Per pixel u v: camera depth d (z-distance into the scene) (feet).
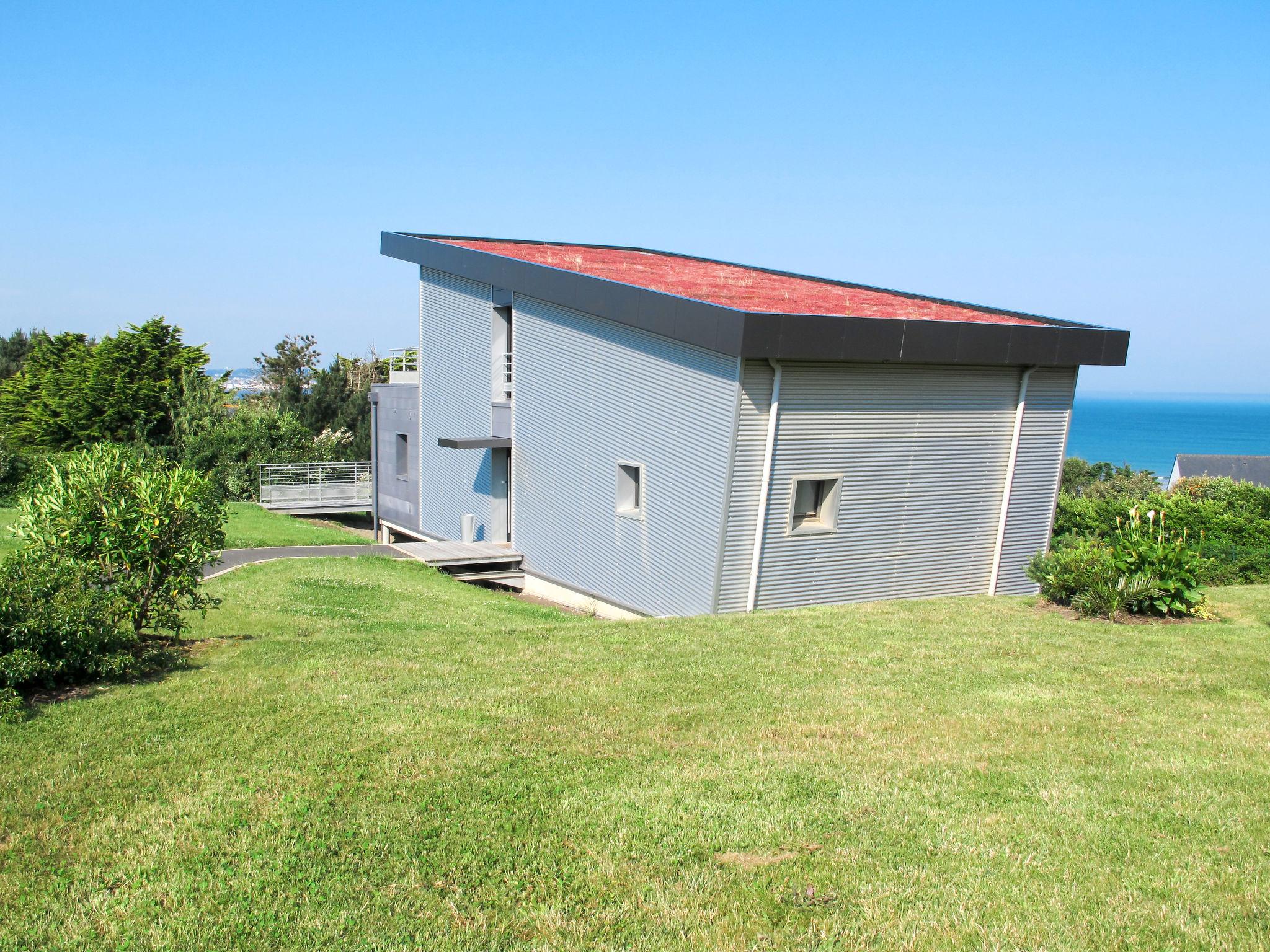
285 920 14.96
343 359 177.88
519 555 65.46
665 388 49.06
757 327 41.93
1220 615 40.04
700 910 15.38
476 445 64.13
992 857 17.16
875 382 47.37
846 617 39.42
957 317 53.52
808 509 48.24
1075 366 51.83
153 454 36.01
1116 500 81.97
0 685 24.35
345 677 28.04
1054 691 27.71
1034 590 54.54
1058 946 14.42
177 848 17.04
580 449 57.31
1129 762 21.85
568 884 16.16
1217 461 317.63
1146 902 15.65
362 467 117.19
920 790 20.06
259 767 20.58
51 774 19.88
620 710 25.29
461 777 20.31
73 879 15.96
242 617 40.78
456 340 73.00
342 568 58.95
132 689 26.13
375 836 17.63
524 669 29.73
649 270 66.54
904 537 50.16
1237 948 14.37
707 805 19.16
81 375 143.54
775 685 28.07
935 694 27.35
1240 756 22.34
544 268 57.36
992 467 52.06
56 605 25.49
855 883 16.24
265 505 97.30
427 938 14.58
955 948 14.39
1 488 91.81
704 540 46.68
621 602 54.34
